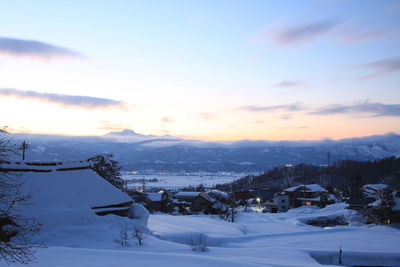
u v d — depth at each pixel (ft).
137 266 49.70
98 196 101.91
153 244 82.28
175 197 350.64
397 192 199.11
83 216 87.81
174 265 51.34
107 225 90.79
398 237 140.05
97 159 185.06
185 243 108.78
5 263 48.78
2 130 50.19
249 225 189.37
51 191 91.91
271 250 100.27
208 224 162.09
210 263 54.19
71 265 49.08
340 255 105.40
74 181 101.96
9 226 59.98
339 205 298.76
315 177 653.71
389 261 105.19
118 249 73.51
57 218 80.89
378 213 187.21
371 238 137.80
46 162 99.04
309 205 355.15
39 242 70.38
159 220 161.27
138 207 107.65
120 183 198.90
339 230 155.94
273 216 252.21
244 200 398.83
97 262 51.49
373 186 351.46
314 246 118.62
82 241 76.79
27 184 88.94
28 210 77.66
